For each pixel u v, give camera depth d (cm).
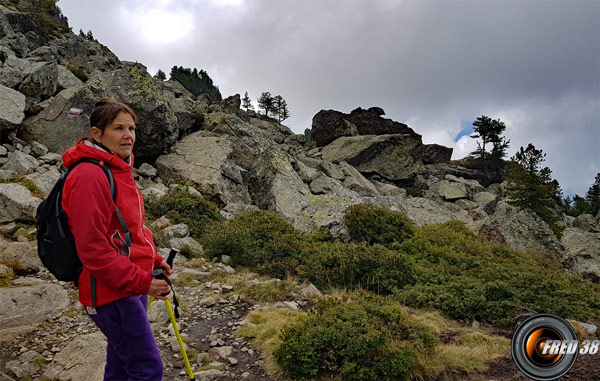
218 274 764
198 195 1299
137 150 1537
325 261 823
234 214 1376
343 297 543
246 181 1762
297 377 412
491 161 4088
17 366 381
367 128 3697
